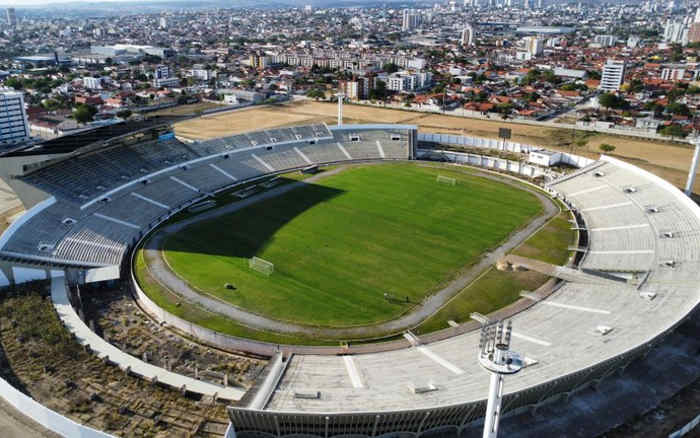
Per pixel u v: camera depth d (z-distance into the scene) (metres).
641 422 53.94
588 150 162.00
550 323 68.50
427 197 121.19
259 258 89.81
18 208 112.88
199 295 78.19
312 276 84.38
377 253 92.62
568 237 100.06
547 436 52.00
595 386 59.00
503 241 98.38
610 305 71.31
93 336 65.50
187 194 116.81
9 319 68.25
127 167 116.56
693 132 176.25
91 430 48.84
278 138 149.38
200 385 57.47
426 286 82.00
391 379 56.28
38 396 54.53
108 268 84.06
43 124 191.88
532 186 130.50
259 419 48.56
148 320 72.94
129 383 57.12
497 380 38.28
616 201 111.12
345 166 144.25
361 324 71.88
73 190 102.19
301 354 63.41
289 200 117.44
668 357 64.38
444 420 50.78
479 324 71.94
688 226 92.25
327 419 47.75
